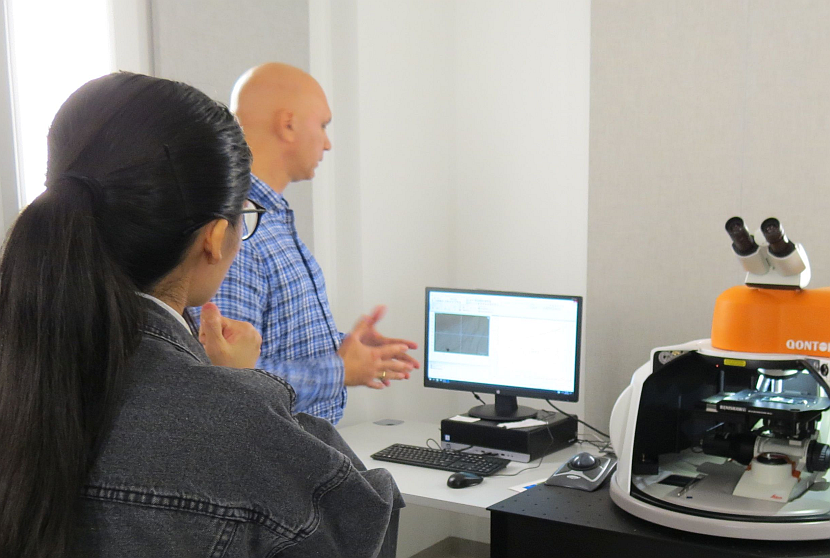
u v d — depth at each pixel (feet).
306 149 5.92
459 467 6.81
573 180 9.34
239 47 7.65
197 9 7.23
